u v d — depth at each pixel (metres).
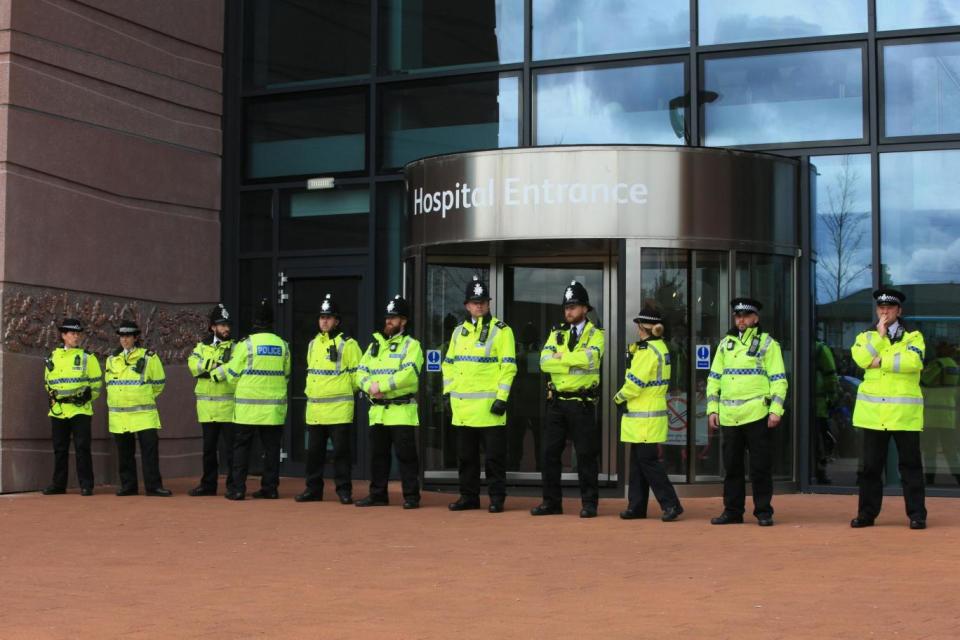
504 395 12.30
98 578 8.24
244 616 6.86
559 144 15.24
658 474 11.65
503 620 6.70
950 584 7.77
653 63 15.06
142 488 15.27
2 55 14.07
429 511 12.54
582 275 14.98
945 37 13.98
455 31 15.95
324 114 16.67
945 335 13.77
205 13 16.94
